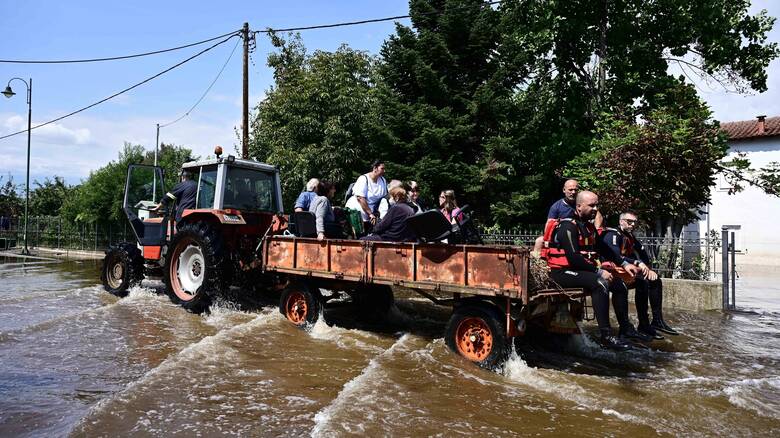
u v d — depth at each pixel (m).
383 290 7.25
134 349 5.42
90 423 3.41
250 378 4.47
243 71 15.23
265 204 8.40
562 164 15.46
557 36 16.36
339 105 16.75
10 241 27.48
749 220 21.52
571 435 3.43
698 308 9.01
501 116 14.41
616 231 5.76
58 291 9.60
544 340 5.84
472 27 14.76
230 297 8.02
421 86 14.59
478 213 14.91
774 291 12.20
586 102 16.89
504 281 4.61
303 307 6.54
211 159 7.91
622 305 5.27
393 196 6.16
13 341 5.67
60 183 36.38
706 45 16.05
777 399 4.23
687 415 3.83
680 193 10.06
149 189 9.47
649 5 15.84
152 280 10.55
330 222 6.78
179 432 3.33
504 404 3.98
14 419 3.53
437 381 4.48
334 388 4.29
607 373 4.94
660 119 10.47
